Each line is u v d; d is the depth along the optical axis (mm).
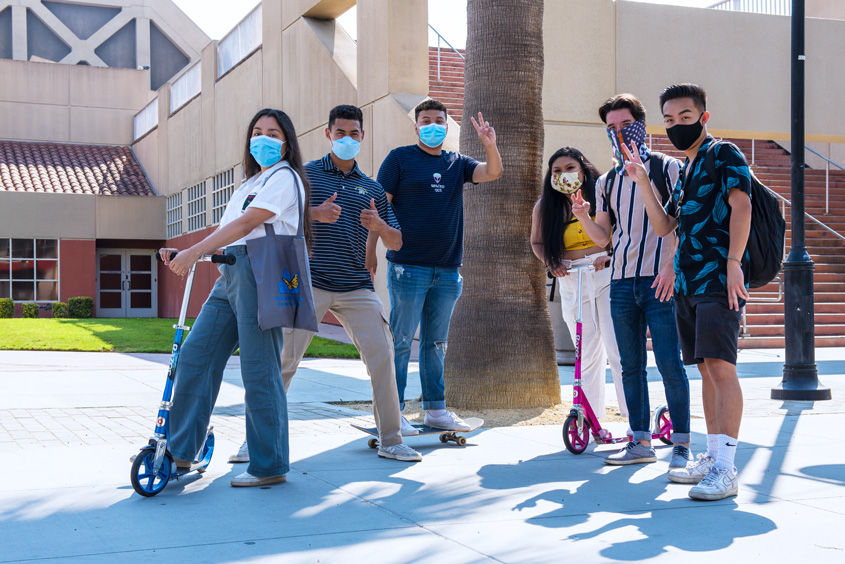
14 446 5406
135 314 29078
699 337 4312
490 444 5773
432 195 5703
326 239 5031
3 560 3111
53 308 25734
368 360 5168
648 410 5246
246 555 3207
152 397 7898
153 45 35250
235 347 4637
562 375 10406
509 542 3418
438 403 5758
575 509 3982
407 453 5129
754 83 15617
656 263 5062
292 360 5160
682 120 4441
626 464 5090
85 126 31906
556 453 5449
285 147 4547
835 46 16141
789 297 8625
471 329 7281
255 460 4391
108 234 27688
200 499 4098
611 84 14648
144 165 30953
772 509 4000
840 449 5590
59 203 26453
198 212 25391
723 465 4262
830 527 3676
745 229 4215
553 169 5859
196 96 25438
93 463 4855
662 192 5059
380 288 14883
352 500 4109
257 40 21000
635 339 5223
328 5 17250
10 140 30734
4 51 32812
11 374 9859
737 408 4293
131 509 3879
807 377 8508
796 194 8734
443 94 17016
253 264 4320
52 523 3629
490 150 5629
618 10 14789
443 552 3273
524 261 7328
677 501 4156
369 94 15180
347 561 3148
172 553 3223
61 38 33688
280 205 4328
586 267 5551
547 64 14227
